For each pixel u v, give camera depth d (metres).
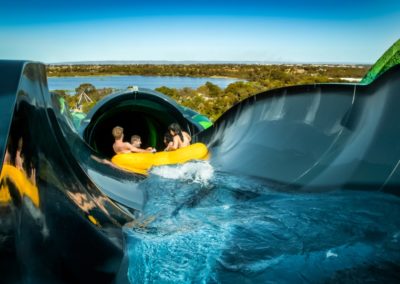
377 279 2.78
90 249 2.42
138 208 4.38
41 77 3.20
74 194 2.84
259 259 3.06
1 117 1.97
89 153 5.91
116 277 2.44
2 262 1.58
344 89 5.53
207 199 4.72
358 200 3.97
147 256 2.95
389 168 4.12
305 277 2.83
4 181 1.80
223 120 8.33
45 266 1.89
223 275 2.86
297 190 4.66
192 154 7.10
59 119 4.74
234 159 6.54
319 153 5.22
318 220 3.75
